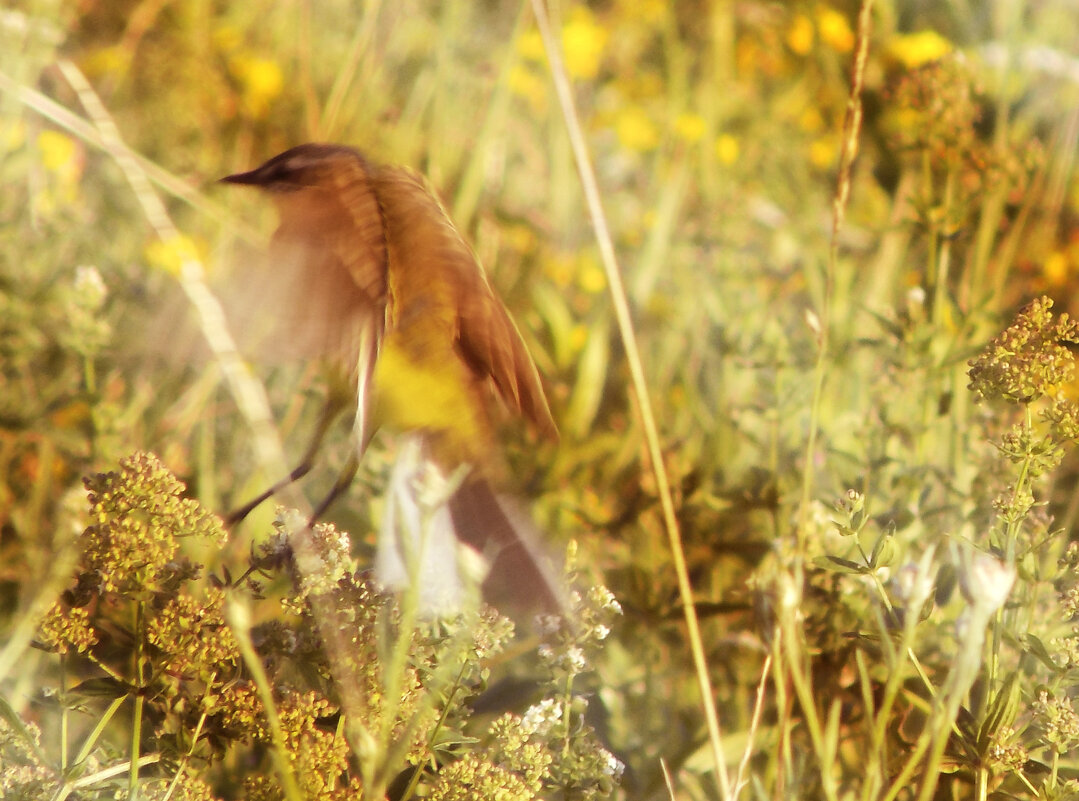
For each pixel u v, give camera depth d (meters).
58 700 5.65
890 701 5.61
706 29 9.52
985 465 5.83
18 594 5.82
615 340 6.43
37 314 5.93
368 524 5.87
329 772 5.63
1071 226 7.02
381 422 5.62
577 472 5.95
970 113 5.93
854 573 5.69
